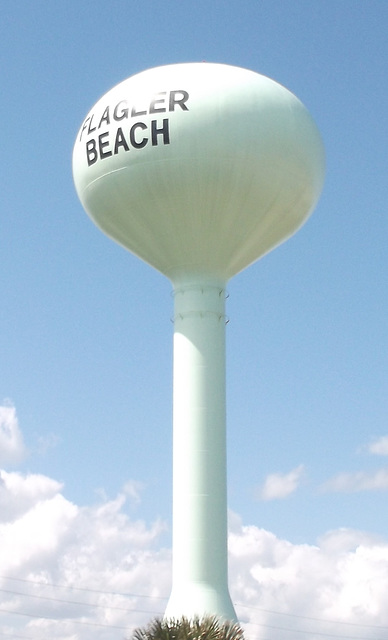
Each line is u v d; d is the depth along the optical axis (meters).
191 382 33.31
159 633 24.47
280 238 34.75
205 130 32.00
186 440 32.91
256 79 33.50
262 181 32.44
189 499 32.38
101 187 33.38
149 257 34.66
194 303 33.97
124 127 32.59
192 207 32.72
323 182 35.44
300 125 33.53
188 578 31.75
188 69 33.22
